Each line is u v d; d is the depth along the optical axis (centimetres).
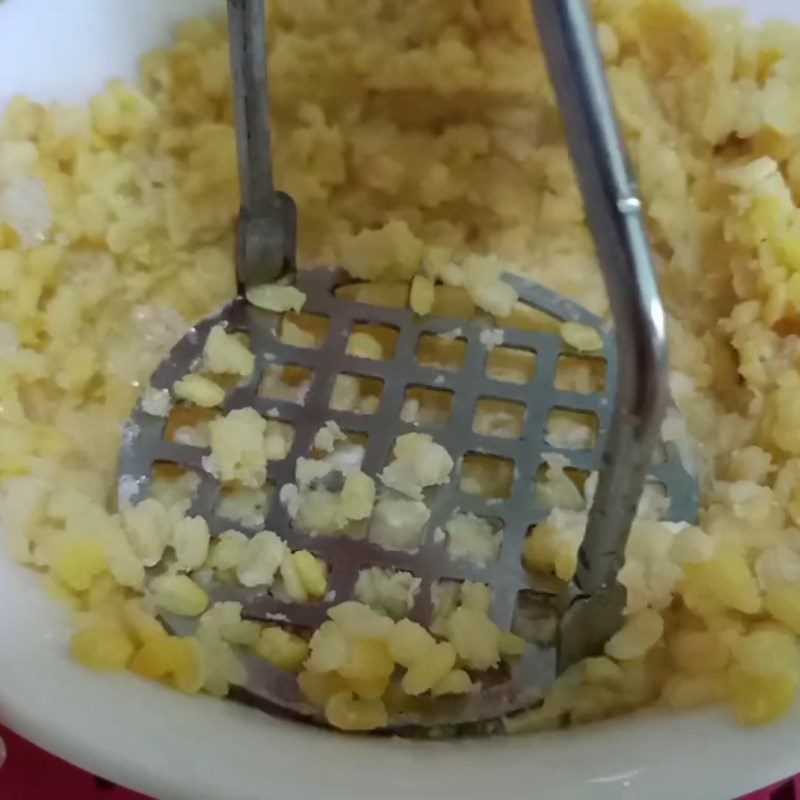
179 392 29
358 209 31
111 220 30
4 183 29
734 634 25
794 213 29
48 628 25
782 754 24
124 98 31
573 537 27
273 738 24
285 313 30
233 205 31
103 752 24
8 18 30
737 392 29
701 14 31
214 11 32
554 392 29
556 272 31
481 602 27
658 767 24
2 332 29
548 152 31
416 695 26
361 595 27
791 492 27
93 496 28
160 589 27
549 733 25
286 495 28
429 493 28
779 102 30
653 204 30
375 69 31
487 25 32
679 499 28
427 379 29
